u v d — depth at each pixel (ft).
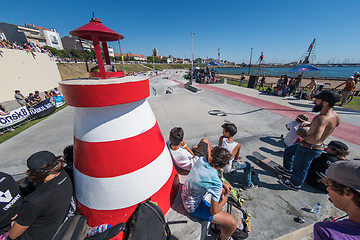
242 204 8.57
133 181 4.95
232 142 9.02
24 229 4.53
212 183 5.39
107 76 5.05
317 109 7.47
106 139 4.53
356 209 2.94
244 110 26.53
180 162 8.34
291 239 7.26
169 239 5.24
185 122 21.33
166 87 54.90
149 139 5.31
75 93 3.92
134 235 4.42
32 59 50.67
